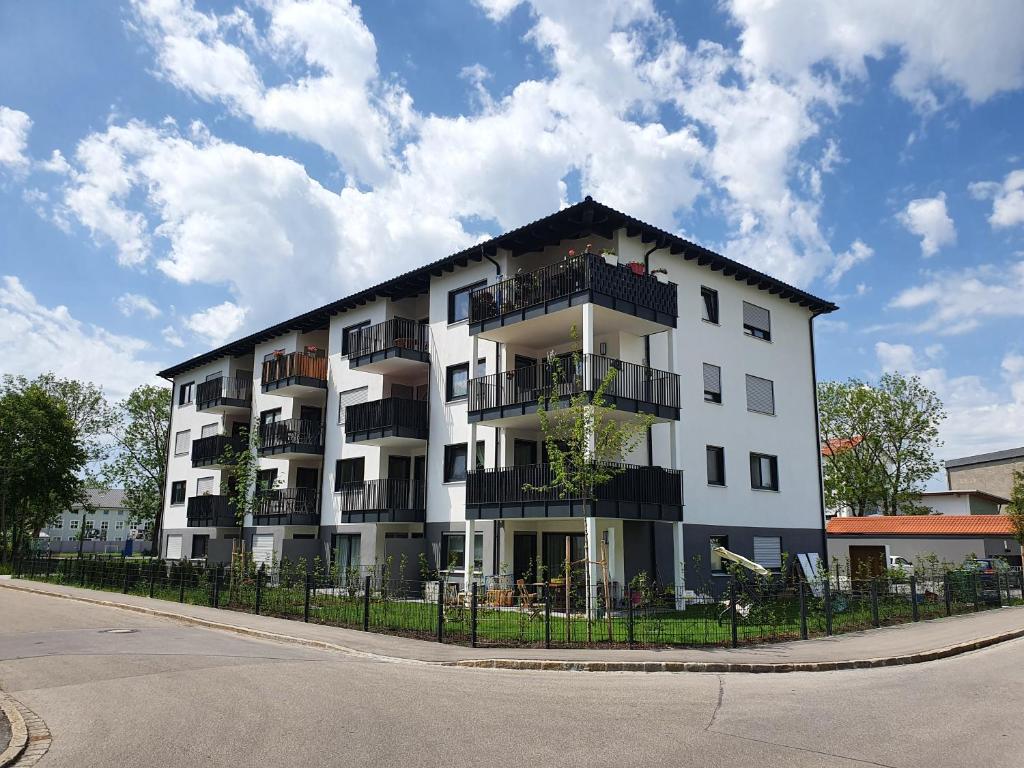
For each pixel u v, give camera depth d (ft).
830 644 45.70
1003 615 66.49
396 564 77.41
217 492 117.39
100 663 38.24
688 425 74.69
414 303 91.81
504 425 72.49
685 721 26.30
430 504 80.53
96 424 169.07
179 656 40.52
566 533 70.64
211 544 104.58
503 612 56.13
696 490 74.08
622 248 70.95
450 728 24.97
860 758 21.95
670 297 70.13
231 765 20.84
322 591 66.64
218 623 54.60
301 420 98.53
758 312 86.84
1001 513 146.61
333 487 94.84
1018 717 27.37
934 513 145.28
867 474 142.00
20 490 127.13
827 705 29.25
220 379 116.57
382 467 86.12
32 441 128.16
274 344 111.75
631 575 68.23
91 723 25.85
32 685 32.81
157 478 176.35
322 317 101.86
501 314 69.92
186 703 28.76
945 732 25.07
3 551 124.67
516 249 76.07
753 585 59.00
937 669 39.04
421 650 42.75
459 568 76.07
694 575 71.77
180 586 73.46
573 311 65.21
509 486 66.49
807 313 93.91
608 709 28.14
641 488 64.34
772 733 24.77
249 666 37.22
